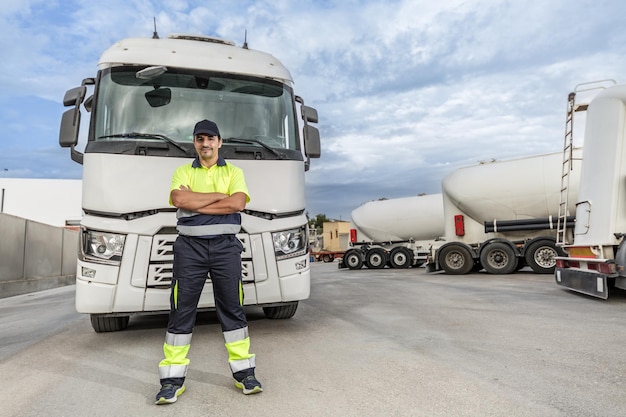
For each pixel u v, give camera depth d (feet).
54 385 12.16
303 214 18.13
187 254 11.20
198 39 20.75
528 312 20.62
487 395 10.19
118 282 15.85
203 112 18.10
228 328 11.23
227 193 11.87
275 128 18.90
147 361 14.40
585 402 9.61
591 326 17.07
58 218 140.46
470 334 16.37
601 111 24.97
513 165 46.93
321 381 11.58
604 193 24.14
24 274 51.52
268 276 16.99
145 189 16.14
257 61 19.57
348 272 65.87
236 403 10.33
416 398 10.14
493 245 46.37
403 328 17.88
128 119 17.38
